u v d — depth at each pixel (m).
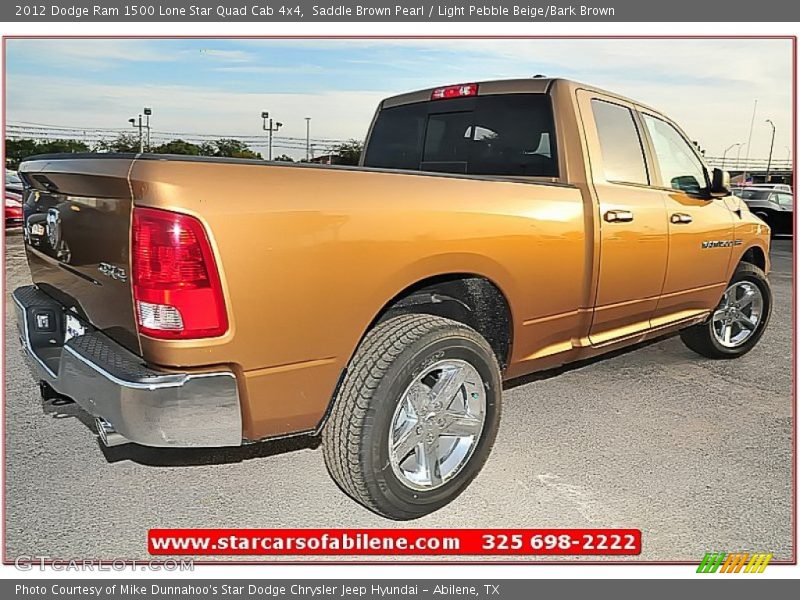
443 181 2.92
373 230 2.61
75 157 2.65
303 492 3.21
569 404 4.44
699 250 4.64
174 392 2.30
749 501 3.21
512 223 3.16
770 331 6.75
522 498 3.19
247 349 2.37
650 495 3.24
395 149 4.66
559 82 3.87
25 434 3.74
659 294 4.35
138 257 2.27
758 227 5.45
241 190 2.31
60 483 3.22
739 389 4.81
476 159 4.18
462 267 2.95
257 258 2.33
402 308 3.14
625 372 5.17
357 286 2.59
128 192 2.29
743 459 3.65
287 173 2.44
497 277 3.13
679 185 4.68
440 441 3.09
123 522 2.93
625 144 4.16
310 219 2.44
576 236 3.54
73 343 2.67
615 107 4.15
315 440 3.72
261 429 2.53
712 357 5.53
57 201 2.91
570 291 3.57
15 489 3.15
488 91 4.13
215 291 2.28
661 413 4.30
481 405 3.09
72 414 3.30
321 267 2.48
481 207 3.02
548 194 3.42
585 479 3.38
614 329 4.11
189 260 2.23
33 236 3.31
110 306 2.55
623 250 3.87
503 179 3.31
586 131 3.84
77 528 2.87
